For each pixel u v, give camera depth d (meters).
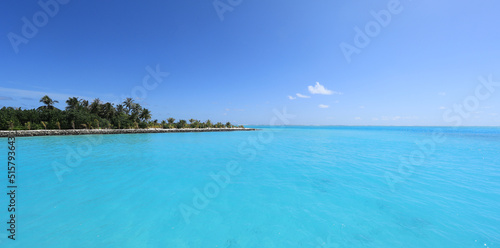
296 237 4.85
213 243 4.56
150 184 8.66
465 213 6.13
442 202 6.97
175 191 7.86
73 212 5.94
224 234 4.93
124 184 8.62
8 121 31.69
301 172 10.96
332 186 8.59
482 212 6.18
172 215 5.88
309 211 6.23
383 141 30.66
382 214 6.06
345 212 6.19
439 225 5.44
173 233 4.94
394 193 7.82
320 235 4.93
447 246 4.50
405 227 5.31
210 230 5.11
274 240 4.71
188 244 4.50
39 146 20.16
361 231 5.13
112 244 4.41
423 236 4.90
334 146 23.72
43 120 35.94
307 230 5.16
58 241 4.48
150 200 6.95
